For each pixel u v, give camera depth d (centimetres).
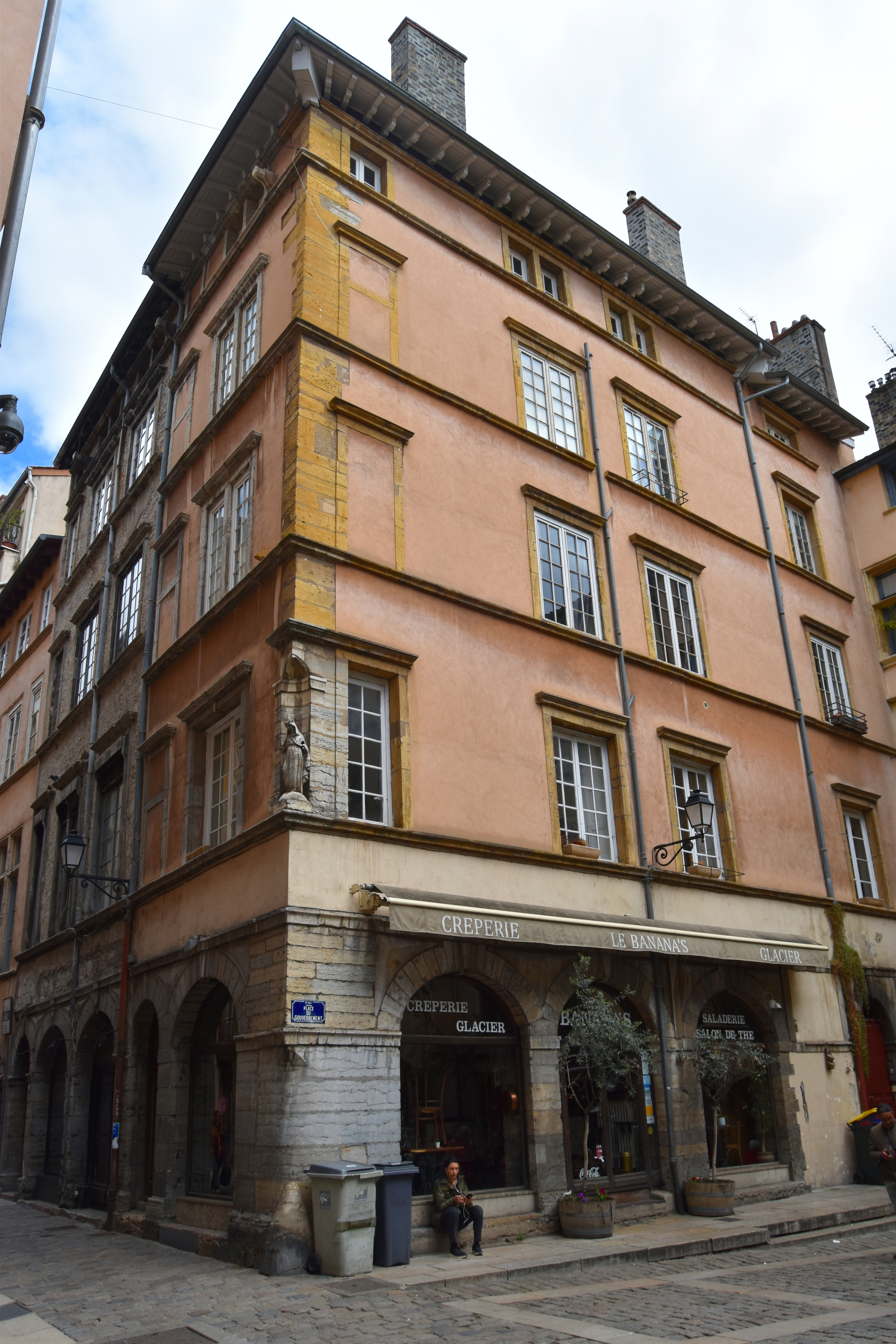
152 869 1576
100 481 2388
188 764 1496
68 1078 1802
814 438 2555
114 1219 1450
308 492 1338
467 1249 1117
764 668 2031
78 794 2055
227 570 1505
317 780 1197
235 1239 1073
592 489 1795
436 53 2002
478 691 1434
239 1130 1117
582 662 1623
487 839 1357
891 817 2219
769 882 1806
